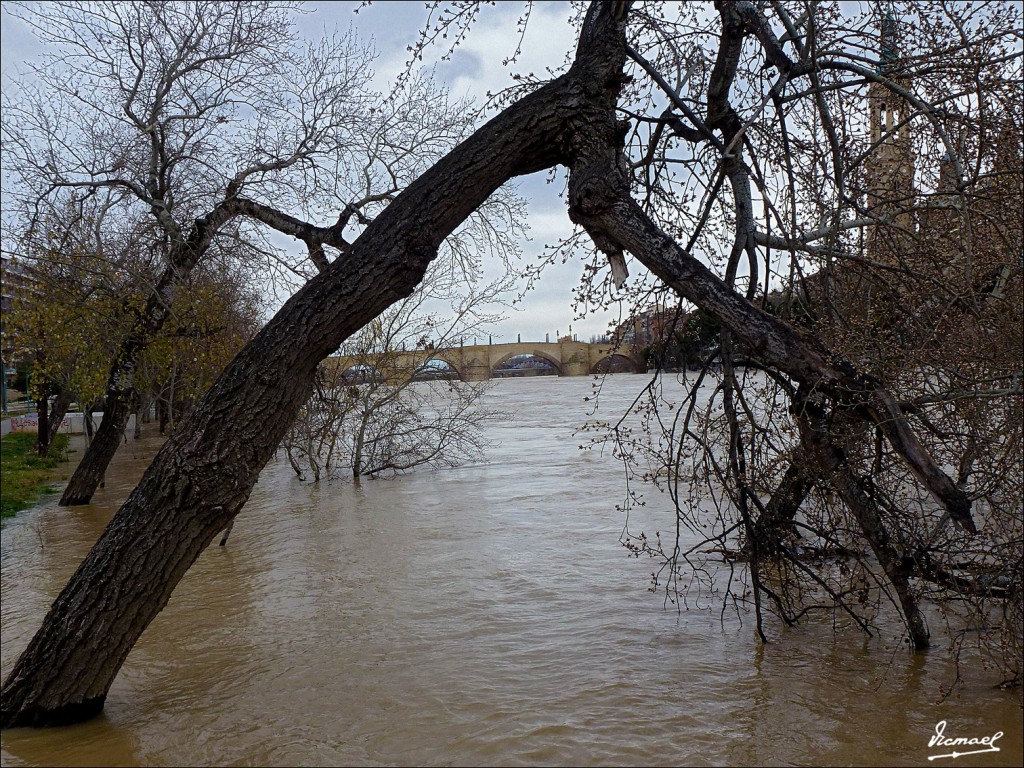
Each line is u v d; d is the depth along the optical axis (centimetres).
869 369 542
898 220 607
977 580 525
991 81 485
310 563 932
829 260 543
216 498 500
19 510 1498
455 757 436
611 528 1013
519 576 813
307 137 1262
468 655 596
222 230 1366
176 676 586
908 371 532
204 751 456
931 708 471
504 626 660
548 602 722
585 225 520
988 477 511
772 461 589
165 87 1338
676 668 552
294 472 1836
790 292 551
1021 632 499
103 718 512
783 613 613
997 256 524
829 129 539
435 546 979
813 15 511
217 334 1514
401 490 1479
